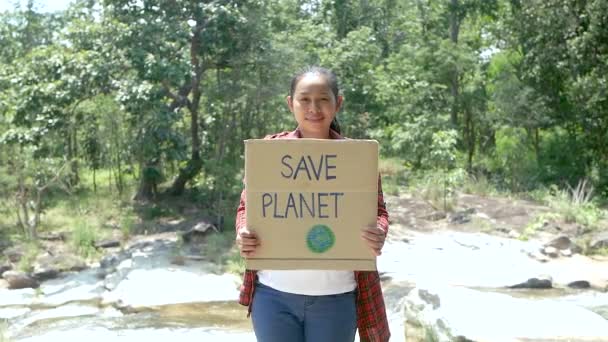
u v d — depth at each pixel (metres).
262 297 2.82
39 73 14.30
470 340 5.57
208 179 16.92
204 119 17.69
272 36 16.88
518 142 22.39
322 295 2.78
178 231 14.17
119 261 12.23
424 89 22.66
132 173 18.36
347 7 29.11
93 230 13.59
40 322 9.14
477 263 12.08
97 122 17.78
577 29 20.42
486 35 27.67
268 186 2.74
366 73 22.45
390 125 23.70
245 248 2.73
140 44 14.41
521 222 15.47
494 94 21.97
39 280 11.34
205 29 15.83
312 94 2.86
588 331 5.73
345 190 2.73
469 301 6.22
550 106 21.53
